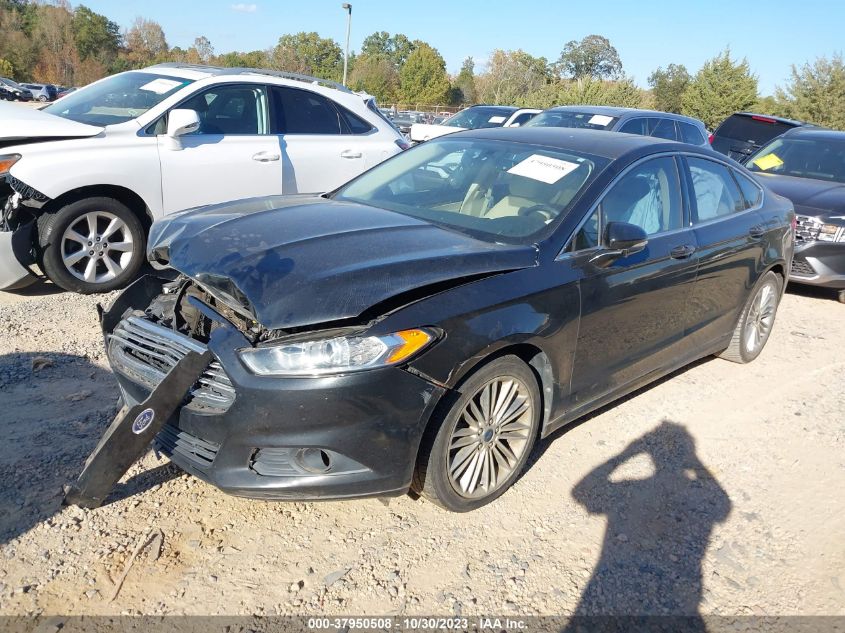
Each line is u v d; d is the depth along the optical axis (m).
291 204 4.07
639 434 4.32
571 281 3.53
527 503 3.53
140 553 2.94
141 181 5.91
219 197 6.45
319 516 3.30
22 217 5.47
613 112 11.27
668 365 4.60
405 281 3.01
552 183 3.97
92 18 83.62
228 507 3.30
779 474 4.03
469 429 3.25
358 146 7.45
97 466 2.92
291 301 2.83
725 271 4.79
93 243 5.75
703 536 3.41
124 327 3.41
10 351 4.61
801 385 5.34
